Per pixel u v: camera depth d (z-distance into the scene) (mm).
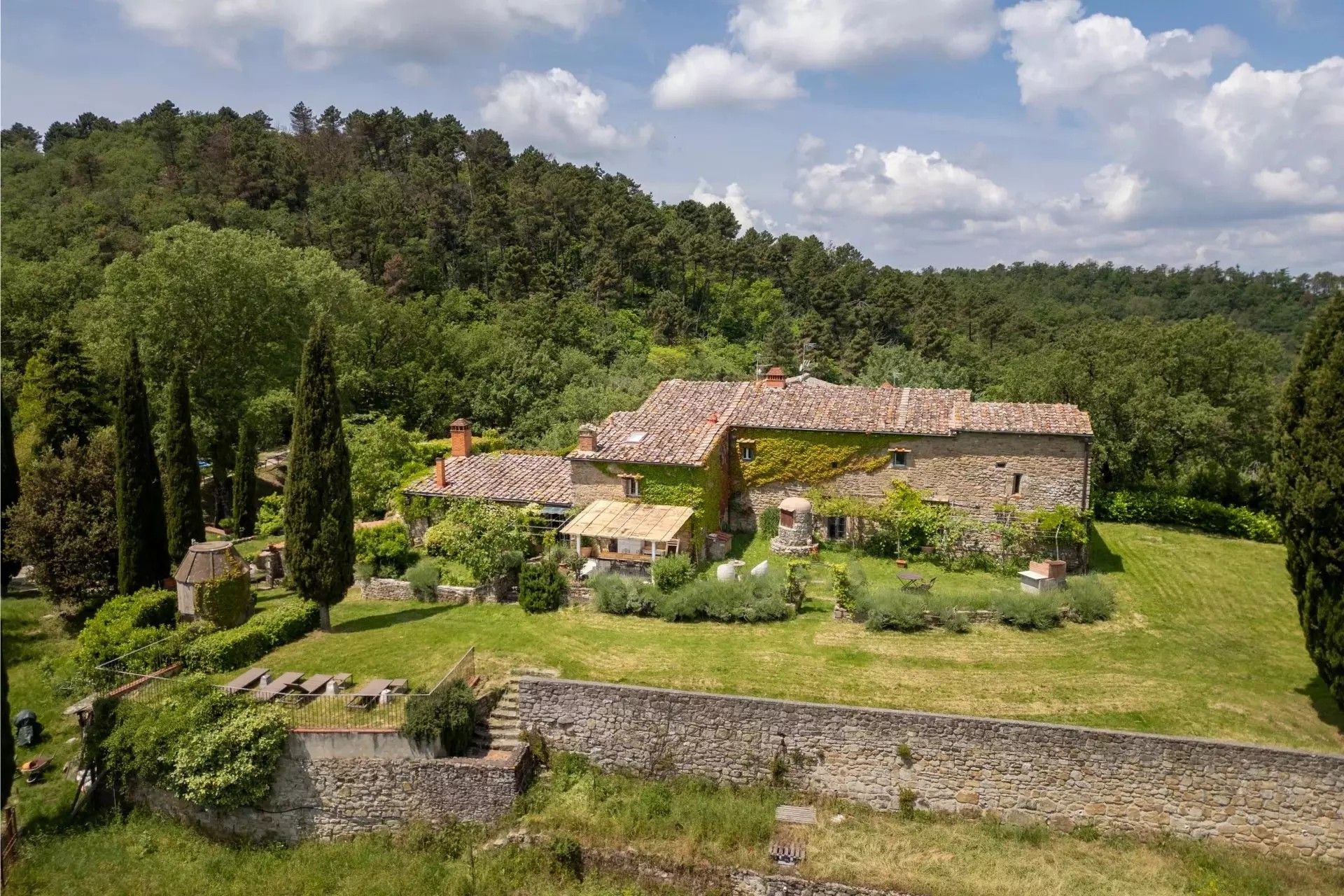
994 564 36156
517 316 86500
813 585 33750
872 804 22094
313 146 138750
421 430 66250
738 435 40531
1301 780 19734
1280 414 22484
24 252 83812
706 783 23031
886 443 38219
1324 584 21375
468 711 23406
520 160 146625
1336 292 21609
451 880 20953
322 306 59031
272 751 22484
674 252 118188
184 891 20859
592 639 28422
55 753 24797
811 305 121062
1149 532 44438
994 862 19797
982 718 21719
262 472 61906
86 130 160625
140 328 50938
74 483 33906
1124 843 20547
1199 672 26344
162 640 26938
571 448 55875
